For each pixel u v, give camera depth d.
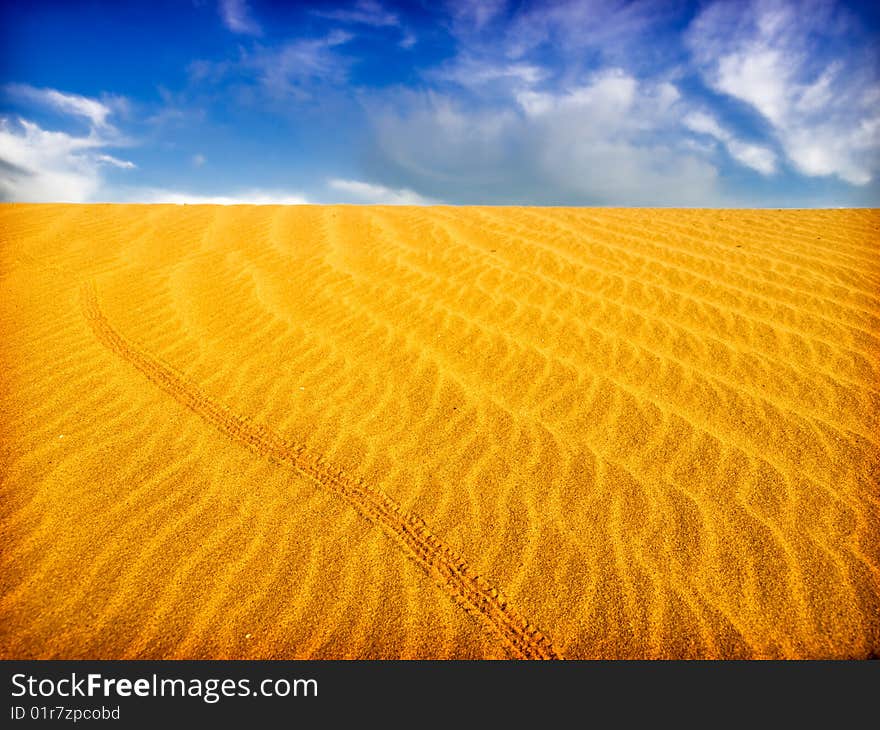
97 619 2.79
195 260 7.66
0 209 9.99
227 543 3.26
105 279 6.94
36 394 4.58
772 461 3.96
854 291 6.33
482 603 2.96
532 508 3.57
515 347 5.54
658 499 3.63
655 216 9.95
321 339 5.68
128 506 3.48
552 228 9.23
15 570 3.01
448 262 7.71
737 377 4.97
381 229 9.34
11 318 5.84
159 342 5.51
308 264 7.61
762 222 9.15
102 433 4.15
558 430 4.32
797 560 3.19
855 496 3.63
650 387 4.86
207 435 4.19
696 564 3.18
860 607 2.91
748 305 6.21
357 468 3.90
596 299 6.50
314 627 2.82
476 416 4.50
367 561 3.18
